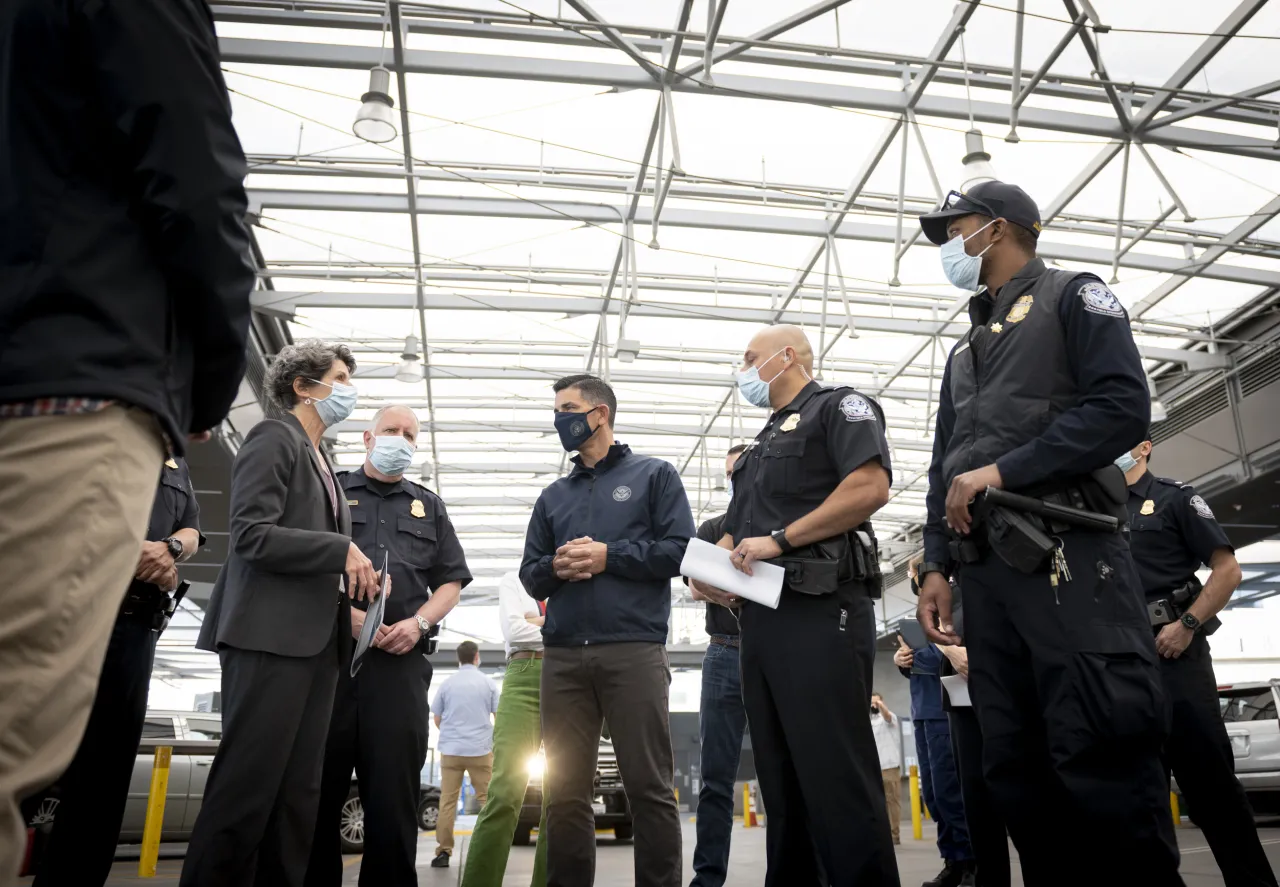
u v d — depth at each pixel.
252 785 2.18
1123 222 10.07
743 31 8.02
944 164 9.74
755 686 2.36
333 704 2.69
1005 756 1.90
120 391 1.05
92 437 1.03
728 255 11.31
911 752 22.69
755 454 2.57
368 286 11.98
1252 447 12.91
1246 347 13.09
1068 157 9.52
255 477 2.43
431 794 11.30
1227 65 8.36
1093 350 1.91
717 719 3.80
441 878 5.27
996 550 1.88
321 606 2.38
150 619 2.86
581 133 9.32
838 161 9.73
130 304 1.11
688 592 23.22
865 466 2.29
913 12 7.82
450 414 15.70
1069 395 1.97
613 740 2.68
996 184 2.24
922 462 17.50
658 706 2.69
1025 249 2.20
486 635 25.25
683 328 12.97
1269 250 10.80
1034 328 2.03
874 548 2.33
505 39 7.97
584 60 8.27
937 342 12.96
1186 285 11.88
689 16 7.50
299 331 13.17
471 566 22.50
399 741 2.82
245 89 8.54
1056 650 1.79
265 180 9.89
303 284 11.90
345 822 7.46
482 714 6.89
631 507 2.94
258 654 2.27
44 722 0.96
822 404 2.47
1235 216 10.38
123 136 1.13
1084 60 8.36
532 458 17.61
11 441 1.00
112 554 1.03
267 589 2.33
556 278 11.82
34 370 1.02
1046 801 1.88
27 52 1.11
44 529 0.98
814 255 11.19
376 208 10.16
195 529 3.23
